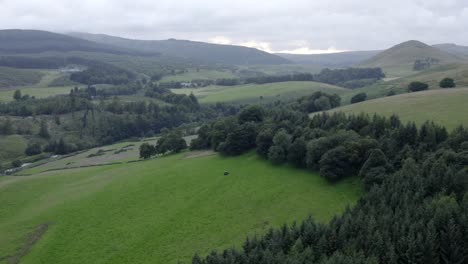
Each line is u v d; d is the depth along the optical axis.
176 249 61.81
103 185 97.44
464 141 65.62
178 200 80.06
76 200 88.38
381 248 41.06
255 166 91.31
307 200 68.62
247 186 80.69
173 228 68.69
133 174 104.12
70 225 75.69
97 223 75.19
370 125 86.38
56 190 101.56
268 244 47.78
